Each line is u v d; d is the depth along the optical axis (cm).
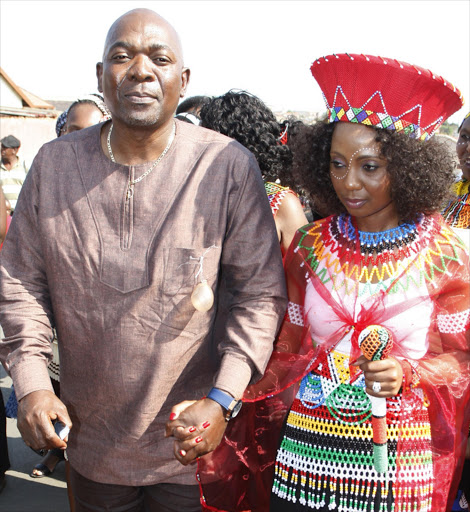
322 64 206
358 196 207
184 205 207
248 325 210
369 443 208
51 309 226
